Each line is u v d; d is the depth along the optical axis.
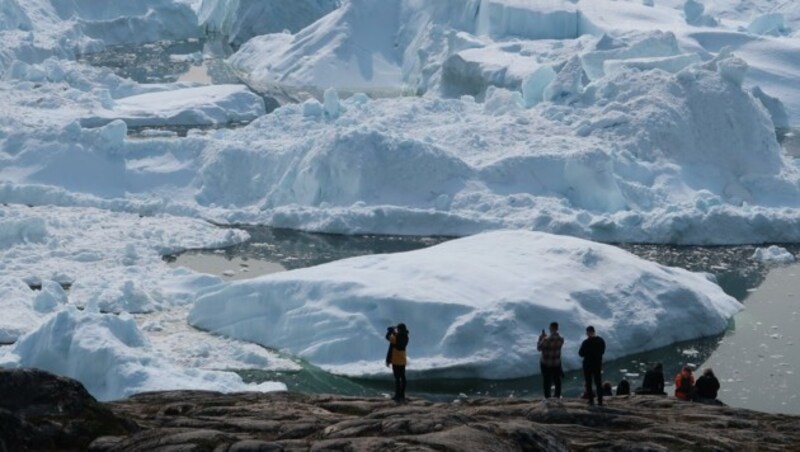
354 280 71.31
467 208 100.94
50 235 92.19
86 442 30.45
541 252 76.94
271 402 42.25
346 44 167.50
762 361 68.31
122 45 192.38
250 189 108.06
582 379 66.38
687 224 95.88
